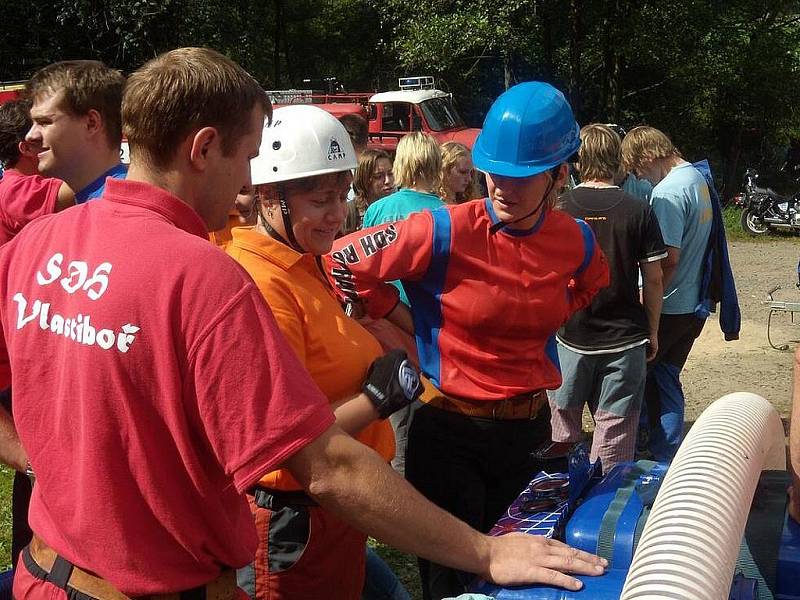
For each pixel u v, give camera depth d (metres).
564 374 4.12
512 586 1.61
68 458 1.50
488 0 18.09
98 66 2.84
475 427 2.78
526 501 2.02
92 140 2.81
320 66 30.53
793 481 1.84
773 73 20.00
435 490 2.86
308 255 2.24
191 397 1.42
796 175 22.03
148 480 1.45
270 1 28.25
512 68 20.30
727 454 1.58
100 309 1.43
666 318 4.65
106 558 1.47
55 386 1.51
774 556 1.78
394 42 19.33
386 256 2.66
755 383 6.91
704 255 4.65
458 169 4.77
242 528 1.61
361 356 2.24
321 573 2.26
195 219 1.53
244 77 1.55
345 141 2.25
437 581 2.83
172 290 1.41
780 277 11.59
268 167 2.17
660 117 21.44
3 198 2.75
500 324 2.70
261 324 1.43
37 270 1.55
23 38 19.48
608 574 1.64
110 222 1.49
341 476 1.48
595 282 2.94
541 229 2.71
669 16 19.12
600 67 20.97
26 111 2.98
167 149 1.50
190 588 1.52
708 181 4.70
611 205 3.97
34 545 1.63
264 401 1.41
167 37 19.31
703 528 1.36
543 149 2.57
